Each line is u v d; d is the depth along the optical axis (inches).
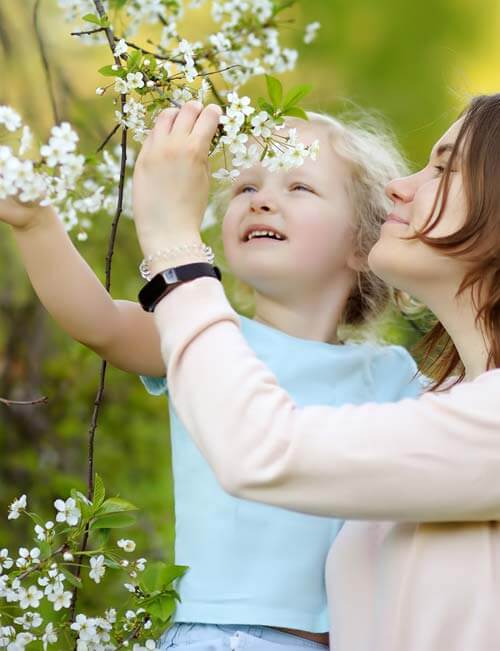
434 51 293.3
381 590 90.2
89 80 226.2
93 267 219.9
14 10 207.6
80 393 230.7
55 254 103.3
